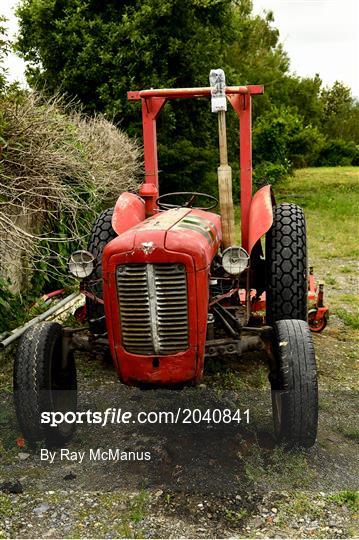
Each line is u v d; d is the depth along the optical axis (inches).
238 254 128.9
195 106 540.1
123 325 122.6
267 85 1025.5
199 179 527.2
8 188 187.0
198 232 127.6
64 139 232.4
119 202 159.6
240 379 172.6
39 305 222.1
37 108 223.5
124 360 124.3
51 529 108.3
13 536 106.3
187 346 121.4
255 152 817.5
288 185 925.2
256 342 133.4
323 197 717.9
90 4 508.1
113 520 110.7
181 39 513.3
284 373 123.5
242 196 168.6
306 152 1064.2
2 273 200.8
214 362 181.6
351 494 115.4
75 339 139.6
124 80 480.1
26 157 200.2
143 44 483.8
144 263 117.8
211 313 140.6
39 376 127.4
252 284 175.0
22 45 527.2
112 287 121.2
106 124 385.4
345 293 277.9
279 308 154.4
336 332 220.7
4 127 192.7
